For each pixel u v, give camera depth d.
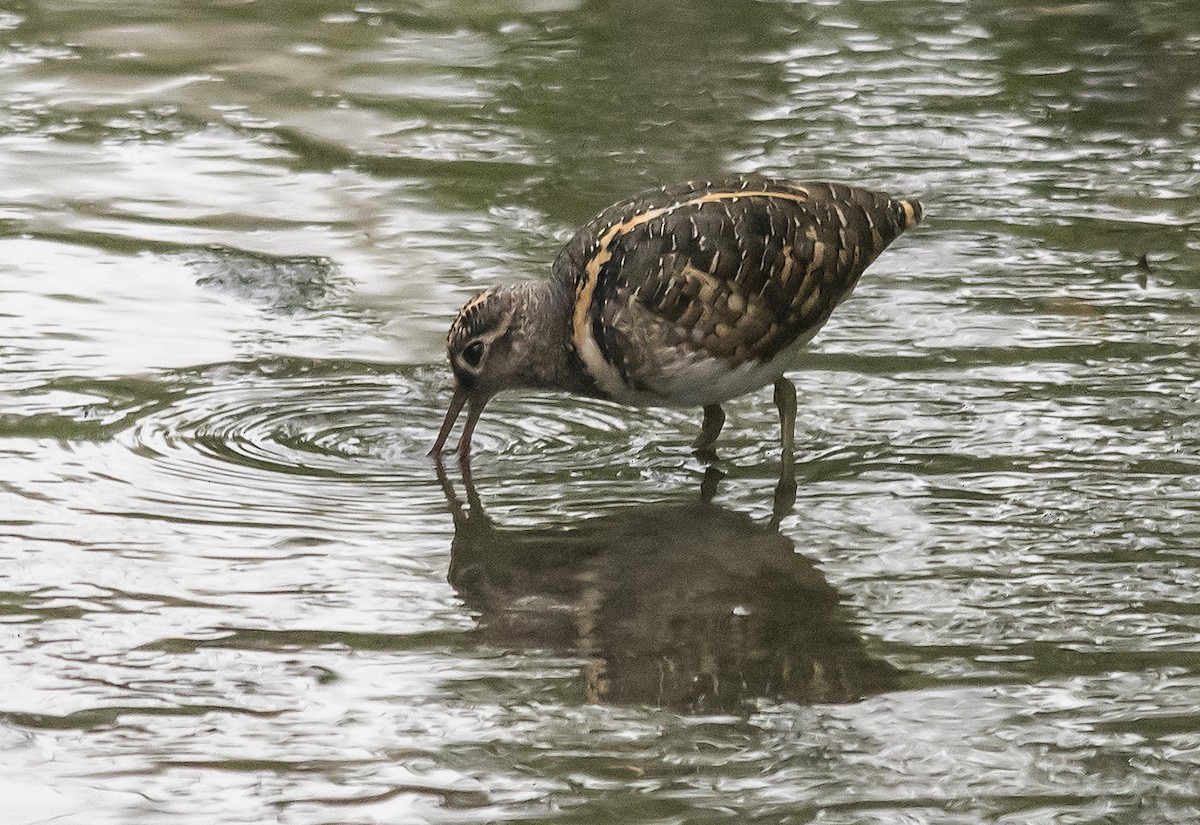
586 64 20.27
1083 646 9.95
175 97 19.31
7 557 10.77
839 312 14.69
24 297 14.72
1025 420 12.84
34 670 9.56
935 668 9.73
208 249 15.82
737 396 12.41
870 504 11.73
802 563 10.96
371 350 14.11
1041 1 21.94
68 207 16.61
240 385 13.44
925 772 8.75
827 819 8.34
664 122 18.56
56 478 11.84
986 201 16.77
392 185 17.25
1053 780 8.68
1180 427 12.66
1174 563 10.87
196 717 9.16
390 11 21.94
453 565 10.91
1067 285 15.13
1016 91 19.39
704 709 9.33
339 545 11.11
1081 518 11.45
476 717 9.22
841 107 18.91
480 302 12.47
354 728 9.10
